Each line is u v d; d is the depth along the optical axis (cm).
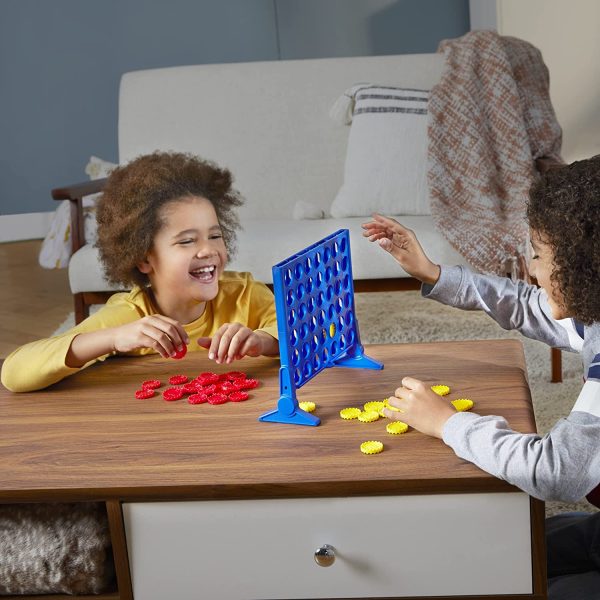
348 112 304
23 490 113
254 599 115
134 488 111
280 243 260
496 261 249
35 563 117
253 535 112
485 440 110
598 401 110
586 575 132
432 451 115
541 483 105
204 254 156
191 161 166
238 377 144
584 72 366
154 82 320
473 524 109
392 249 149
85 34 488
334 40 488
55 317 344
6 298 378
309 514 111
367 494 109
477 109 286
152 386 142
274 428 125
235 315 167
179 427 127
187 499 112
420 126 288
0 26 486
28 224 504
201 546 114
